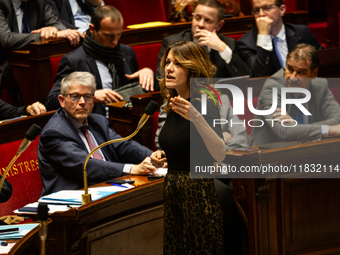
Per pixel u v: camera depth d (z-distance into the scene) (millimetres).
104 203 8203
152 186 9242
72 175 10781
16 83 16516
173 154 7895
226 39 16422
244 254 11297
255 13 16906
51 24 17547
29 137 6402
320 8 25641
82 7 18812
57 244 7793
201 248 7781
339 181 10102
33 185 11648
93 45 14992
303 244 9852
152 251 9523
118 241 8766
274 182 9500
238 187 9539
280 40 17125
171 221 8047
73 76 11094
